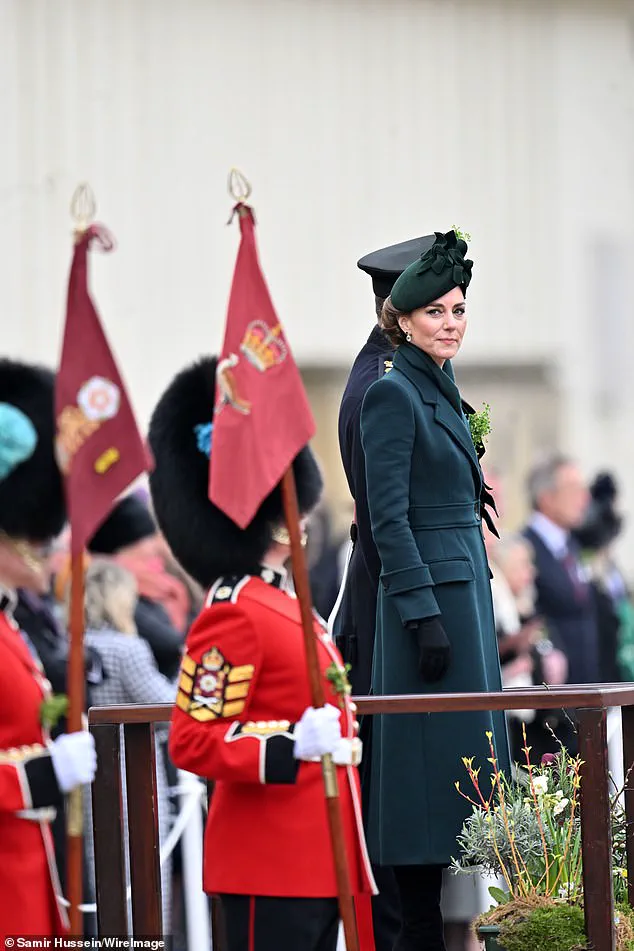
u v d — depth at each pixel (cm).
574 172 5234
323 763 1416
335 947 1497
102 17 4559
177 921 2578
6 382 1438
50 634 2206
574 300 5256
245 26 4744
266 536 1490
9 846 1357
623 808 1716
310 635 1422
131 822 1653
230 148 4741
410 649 1723
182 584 2736
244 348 1473
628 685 1709
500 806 1680
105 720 1638
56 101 4522
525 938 1585
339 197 4894
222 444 1455
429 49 5016
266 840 1461
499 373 5200
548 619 3225
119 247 4600
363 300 4922
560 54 5209
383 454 1716
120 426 1353
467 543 1748
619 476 5262
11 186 4459
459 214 5078
